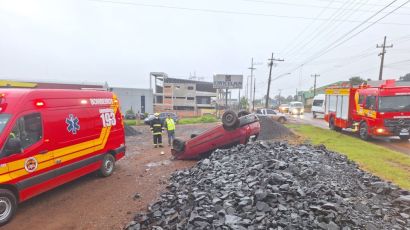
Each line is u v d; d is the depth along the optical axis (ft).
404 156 36.63
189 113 218.59
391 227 15.84
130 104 189.78
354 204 18.16
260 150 31.48
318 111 126.52
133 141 61.67
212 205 18.67
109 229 19.08
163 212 20.01
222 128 37.58
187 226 16.62
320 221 15.61
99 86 92.73
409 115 51.57
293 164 23.99
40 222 20.34
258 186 20.13
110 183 29.14
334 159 29.91
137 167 36.24
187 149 39.17
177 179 28.91
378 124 52.16
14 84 74.08
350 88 61.82
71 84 85.81
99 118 30.30
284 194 18.43
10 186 20.56
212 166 28.81
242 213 17.13
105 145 31.14
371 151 40.22
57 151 24.34
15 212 20.88
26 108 21.86
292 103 164.45
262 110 101.76
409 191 20.77
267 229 15.05
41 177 22.74
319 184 19.92
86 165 28.14
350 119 62.08
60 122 24.82
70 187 27.89
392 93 51.88
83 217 21.06
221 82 175.42
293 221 15.48
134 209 22.20
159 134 52.70
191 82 267.18
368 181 23.17
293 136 56.08
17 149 19.93
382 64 128.36
